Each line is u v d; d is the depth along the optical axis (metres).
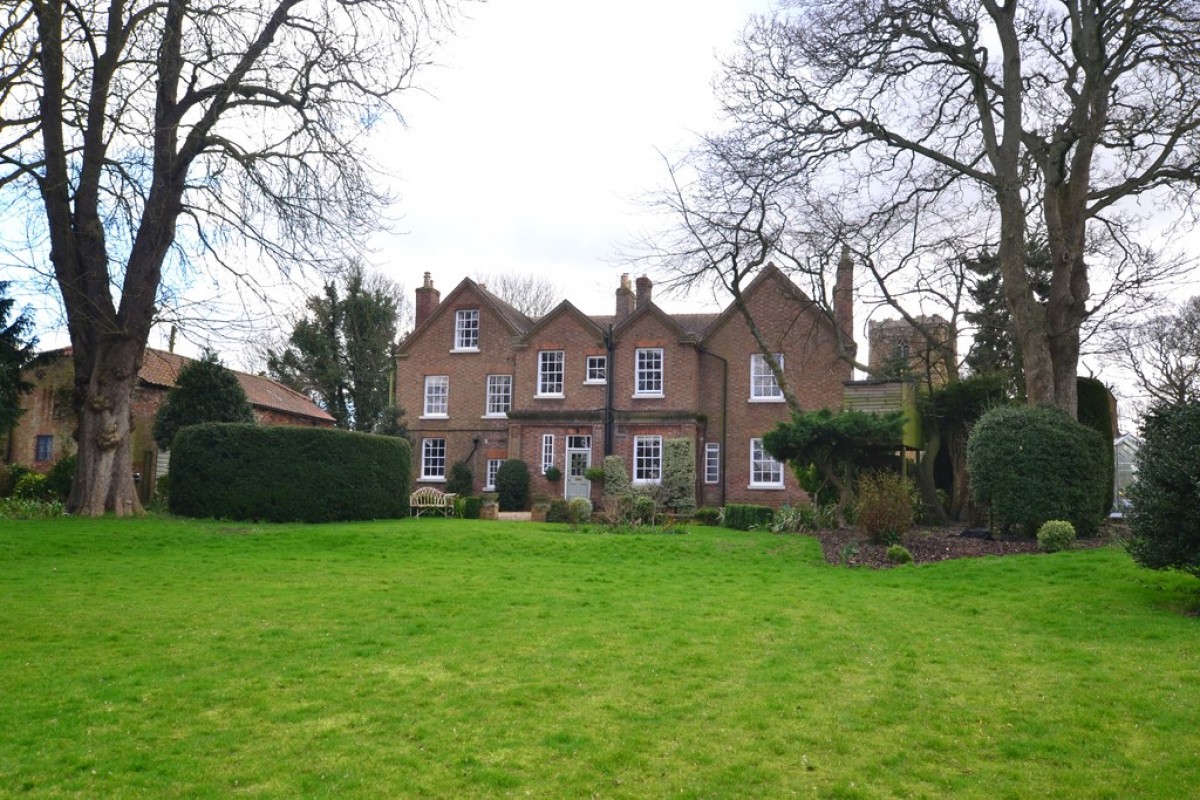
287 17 19.22
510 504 32.38
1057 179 20.06
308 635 9.59
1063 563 14.24
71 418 30.64
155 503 23.64
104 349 20.11
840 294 31.53
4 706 7.05
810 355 31.62
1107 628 10.18
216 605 11.23
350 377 44.09
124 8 18.72
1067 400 20.20
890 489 18.59
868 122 21.31
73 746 6.20
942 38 20.59
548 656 8.73
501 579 13.86
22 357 25.61
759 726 6.75
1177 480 10.95
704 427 32.53
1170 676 8.11
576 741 6.38
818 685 7.84
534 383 34.41
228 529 19.31
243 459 21.67
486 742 6.33
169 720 6.77
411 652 8.88
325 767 5.85
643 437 32.38
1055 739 6.51
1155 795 5.54
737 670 8.30
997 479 18.06
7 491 28.86
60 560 15.06
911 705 7.29
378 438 23.78
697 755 6.14
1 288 24.67
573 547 17.81
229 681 7.79
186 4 17.50
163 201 19.80
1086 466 17.86
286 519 21.73
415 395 36.59
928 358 26.58
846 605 11.77
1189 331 38.47
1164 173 19.88
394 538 18.36
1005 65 20.53
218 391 27.39
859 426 19.83
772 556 17.22
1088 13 19.36
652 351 33.22
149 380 31.70
